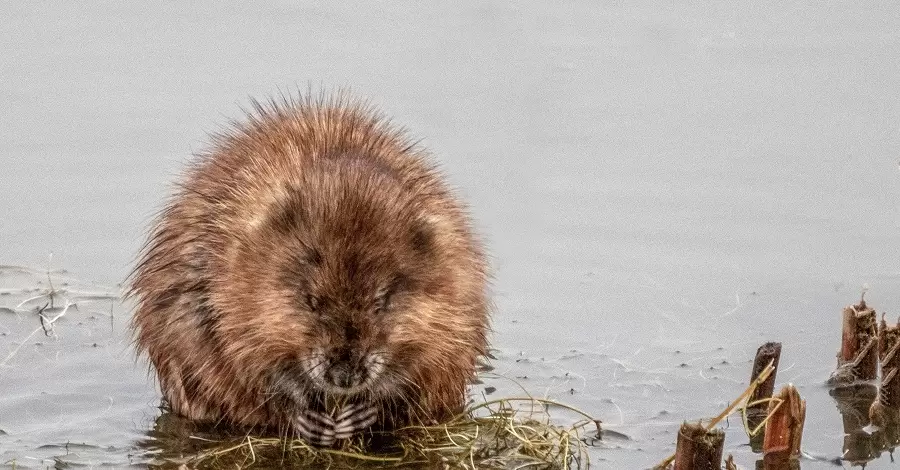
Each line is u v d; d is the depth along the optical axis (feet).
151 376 32.14
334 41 55.36
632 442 28.19
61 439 28.43
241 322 27.91
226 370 28.86
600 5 60.49
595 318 35.63
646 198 43.29
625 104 50.57
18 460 27.20
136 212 41.50
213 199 29.60
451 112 49.49
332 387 26.71
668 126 48.57
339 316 26.71
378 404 28.99
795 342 33.78
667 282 37.88
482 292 30.30
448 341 28.81
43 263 38.65
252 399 28.94
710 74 53.01
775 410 26.45
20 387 31.17
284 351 27.63
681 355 33.06
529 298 37.14
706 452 24.59
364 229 27.20
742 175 44.62
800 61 53.57
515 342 34.09
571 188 44.06
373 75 51.88
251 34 55.72
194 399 29.60
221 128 41.27
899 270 37.91
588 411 29.86
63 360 32.83
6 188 42.70
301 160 29.55
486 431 28.84
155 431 29.07
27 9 57.67
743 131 47.91
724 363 32.53
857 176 44.19
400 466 27.37
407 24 57.72
